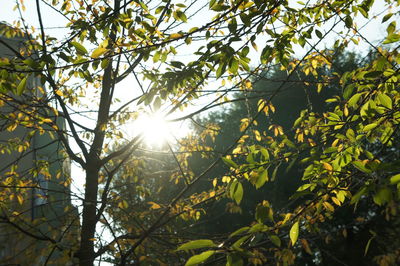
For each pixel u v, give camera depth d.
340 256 17.95
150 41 3.90
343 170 3.14
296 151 3.11
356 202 2.02
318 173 3.07
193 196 7.40
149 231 5.75
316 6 4.41
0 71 3.47
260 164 2.86
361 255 18.16
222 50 3.36
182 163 8.15
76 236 7.12
